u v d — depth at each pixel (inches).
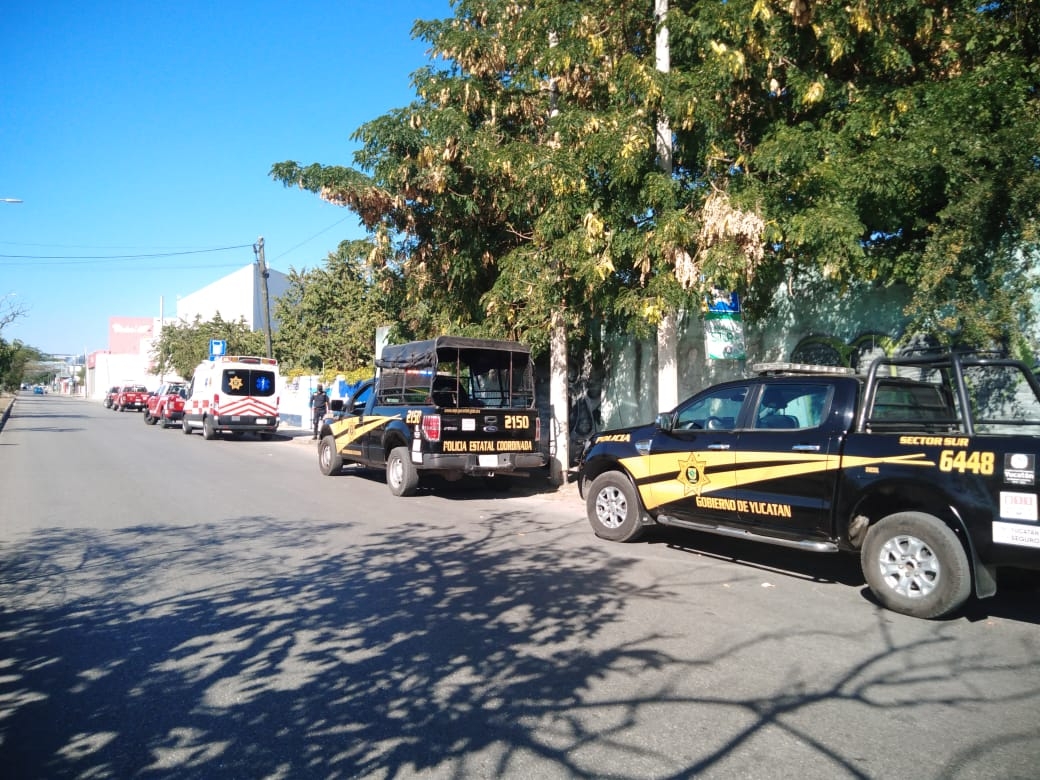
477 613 231.1
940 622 227.0
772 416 281.0
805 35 391.2
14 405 2300.7
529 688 174.9
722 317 419.8
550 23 447.2
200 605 238.8
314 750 146.3
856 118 371.9
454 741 149.5
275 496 474.9
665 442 314.7
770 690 174.9
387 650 199.0
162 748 147.4
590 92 465.4
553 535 354.6
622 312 456.4
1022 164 311.0
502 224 525.3
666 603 243.3
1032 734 153.9
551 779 135.5
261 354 1510.8
